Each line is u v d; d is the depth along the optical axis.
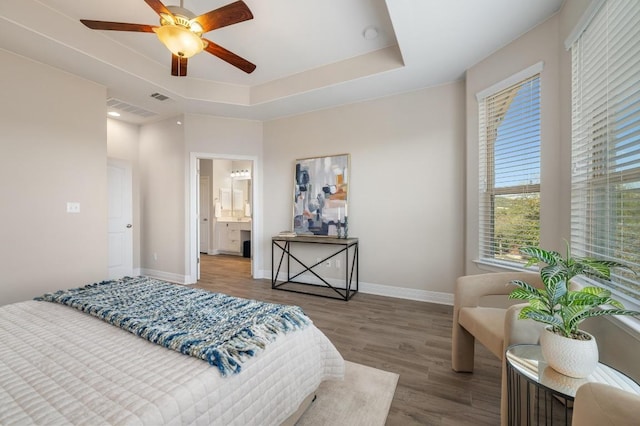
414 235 3.48
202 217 7.43
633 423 0.58
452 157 3.26
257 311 1.51
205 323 1.33
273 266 4.29
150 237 4.66
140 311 1.45
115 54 2.83
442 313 3.02
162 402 0.82
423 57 2.73
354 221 3.83
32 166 2.70
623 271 1.43
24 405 0.80
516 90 2.48
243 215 7.72
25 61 2.64
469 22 2.23
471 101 2.92
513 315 1.34
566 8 1.97
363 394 1.68
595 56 1.67
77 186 3.01
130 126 4.65
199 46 2.03
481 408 1.58
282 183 4.42
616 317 1.32
